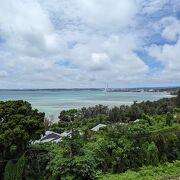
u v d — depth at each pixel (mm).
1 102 23344
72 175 21781
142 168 25422
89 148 24594
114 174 24266
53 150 23562
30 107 24000
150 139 27453
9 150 22312
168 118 37656
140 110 101875
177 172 25188
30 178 22312
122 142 25594
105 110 122562
